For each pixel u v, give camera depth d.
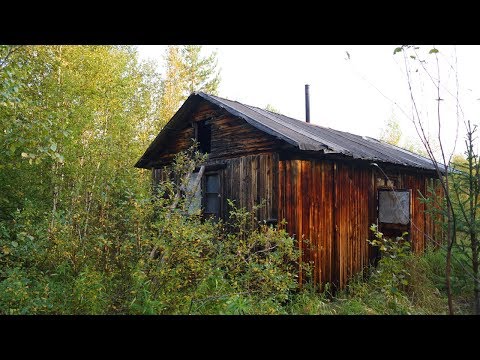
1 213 7.80
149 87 19.28
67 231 4.88
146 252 4.12
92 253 4.50
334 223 7.05
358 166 7.72
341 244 7.13
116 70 11.95
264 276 4.37
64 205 8.59
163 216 4.26
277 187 6.41
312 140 6.34
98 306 4.05
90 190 8.03
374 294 6.00
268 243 4.90
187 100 8.08
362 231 7.66
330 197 7.04
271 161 6.59
